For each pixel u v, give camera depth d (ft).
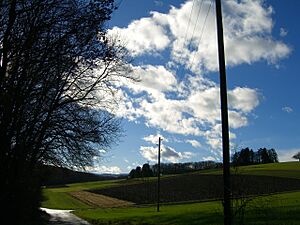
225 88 53.62
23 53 47.26
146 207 250.57
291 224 92.68
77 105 72.13
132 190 371.35
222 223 109.09
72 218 193.98
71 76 62.34
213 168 482.69
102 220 164.76
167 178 409.90
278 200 159.12
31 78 50.34
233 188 51.83
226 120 53.06
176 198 294.05
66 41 49.39
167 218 143.33
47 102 62.75
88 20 48.91
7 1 42.39
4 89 45.80
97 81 73.10
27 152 63.67
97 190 428.15
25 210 77.51
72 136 71.20
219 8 55.16
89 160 79.71
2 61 44.96
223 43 54.49
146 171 501.56
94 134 74.08
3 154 55.83
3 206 61.82
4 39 44.34
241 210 52.08
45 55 49.06
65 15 48.01
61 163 81.25
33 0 45.32
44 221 145.48
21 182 61.36
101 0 48.19
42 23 47.11
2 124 49.67
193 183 349.82
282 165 442.91
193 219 128.98
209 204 214.07
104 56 55.01
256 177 327.88
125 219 159.63
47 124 65.98
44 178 85.30
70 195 411.95
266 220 101.96
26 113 56.70
